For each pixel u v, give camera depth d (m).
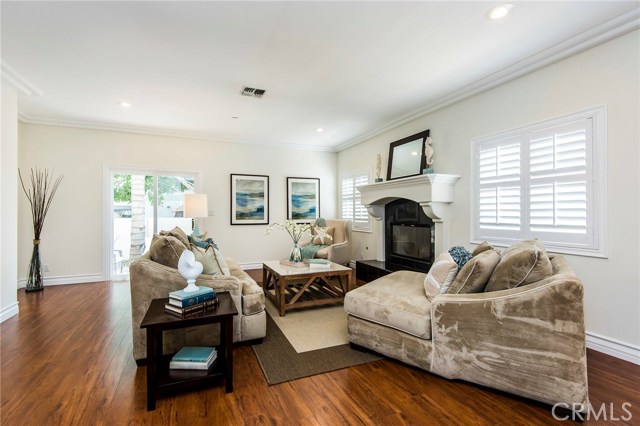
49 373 2.06
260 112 4.20
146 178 5.16
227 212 5.70
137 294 2.18
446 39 2.42
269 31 2.30
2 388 1.88
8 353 2.35
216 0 1.94
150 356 1.69
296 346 2.50
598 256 2.37
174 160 5.30
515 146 2.97
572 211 2.53
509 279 1.86
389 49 2.57
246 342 2.51
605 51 2.32
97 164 4.78
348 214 6.18
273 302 3.64
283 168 6.18
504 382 1.76
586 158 2.44
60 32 2.29
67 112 4.16
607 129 2.31
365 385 1.95
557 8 2.04
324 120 4.57
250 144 5.89
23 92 3.31
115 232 4.99
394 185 4.22
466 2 1.98
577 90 2.49
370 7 2.03
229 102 3.80
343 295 3.62
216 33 2.32
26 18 2.12
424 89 3.42
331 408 1.72
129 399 1.78
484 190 3.29
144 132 5.05
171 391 1.83
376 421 1.61
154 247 2.38
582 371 1.58
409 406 1.73
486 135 3.26
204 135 5.40
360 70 2.96
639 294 2.17
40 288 4.19
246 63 2.80
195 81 3.18
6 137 3.09
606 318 2.34
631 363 2.19
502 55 2.68
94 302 3.67
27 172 4.39
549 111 2.68
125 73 2.98
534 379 1.68
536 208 2.79
